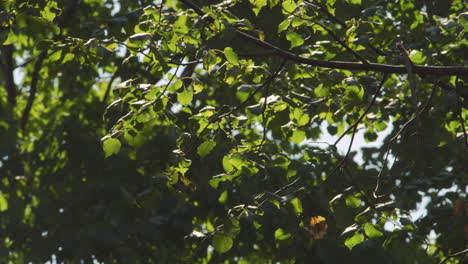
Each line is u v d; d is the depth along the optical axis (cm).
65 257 1870
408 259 763
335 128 1409
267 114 912
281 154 910
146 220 1780
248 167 886
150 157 1650
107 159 1838
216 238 822
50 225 1888
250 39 847
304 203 808
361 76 961
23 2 819
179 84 807
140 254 1933
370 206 773
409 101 1278
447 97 905
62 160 1977
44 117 2195
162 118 854
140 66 1683
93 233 1825
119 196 1777
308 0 936
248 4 1090
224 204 1587
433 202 1538
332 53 1079
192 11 873
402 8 1312
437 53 1228
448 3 1276
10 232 1942
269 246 1591
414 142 881
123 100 822
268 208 820
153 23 821
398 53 1109
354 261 746
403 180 1392
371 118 1295
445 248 1262
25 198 2005
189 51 823
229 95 1844
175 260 1817
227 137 900
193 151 906
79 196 1856
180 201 914
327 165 882
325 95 1021
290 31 870
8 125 1997
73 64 1958
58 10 823
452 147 1092
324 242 956
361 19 990
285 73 1110
